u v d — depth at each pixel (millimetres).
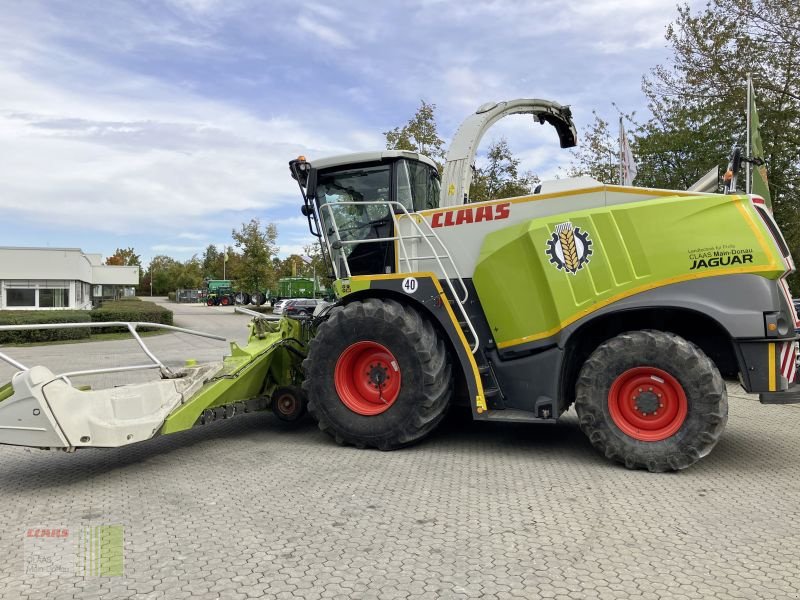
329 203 6070
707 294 4695
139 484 4617
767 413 7242
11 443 4508
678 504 4086
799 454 5375
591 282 4980
